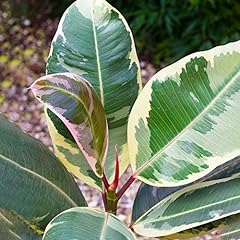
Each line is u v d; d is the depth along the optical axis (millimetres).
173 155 568
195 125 558
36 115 2189
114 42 622
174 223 569
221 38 2262
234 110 542
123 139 630
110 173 635
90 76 622
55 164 607
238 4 2246
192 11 2271
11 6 2684
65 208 593
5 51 2510
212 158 549
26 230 575
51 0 2662
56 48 625
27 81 2350
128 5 2406
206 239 1466
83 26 624
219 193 572
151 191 656
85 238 489
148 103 573
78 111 524
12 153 578
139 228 588
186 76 556
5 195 562
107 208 625
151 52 2385
